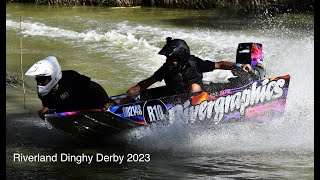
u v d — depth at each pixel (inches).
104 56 894.4
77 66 827.4
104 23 1197.1
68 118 491.5
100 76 771.4
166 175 446.3
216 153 502.0
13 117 598.5
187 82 541.3
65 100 494.3
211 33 1060.5
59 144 523.8
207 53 895.7
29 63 848.9
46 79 478.0
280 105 566.9
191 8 1403.8
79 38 1040.2
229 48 927.7
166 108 527.2
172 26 1146.0
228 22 1183.6
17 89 703.7
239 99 552.4
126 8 1435.8
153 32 1084.5
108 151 508.1
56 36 1061.8
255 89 557.6
